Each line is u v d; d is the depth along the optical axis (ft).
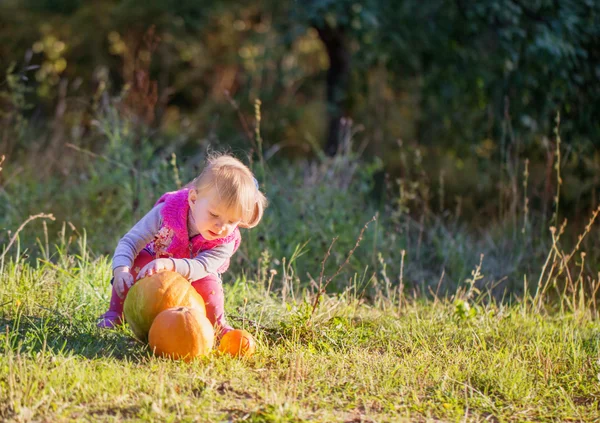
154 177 21.49
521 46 27.86
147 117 26.86
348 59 41.14
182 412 9.84
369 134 42.75
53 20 50.06
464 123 32.86
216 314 13.34
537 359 13.65
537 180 29.01
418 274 20.71
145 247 13.71
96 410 9.85
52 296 14.96
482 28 29.14
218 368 11.60
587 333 15.90
